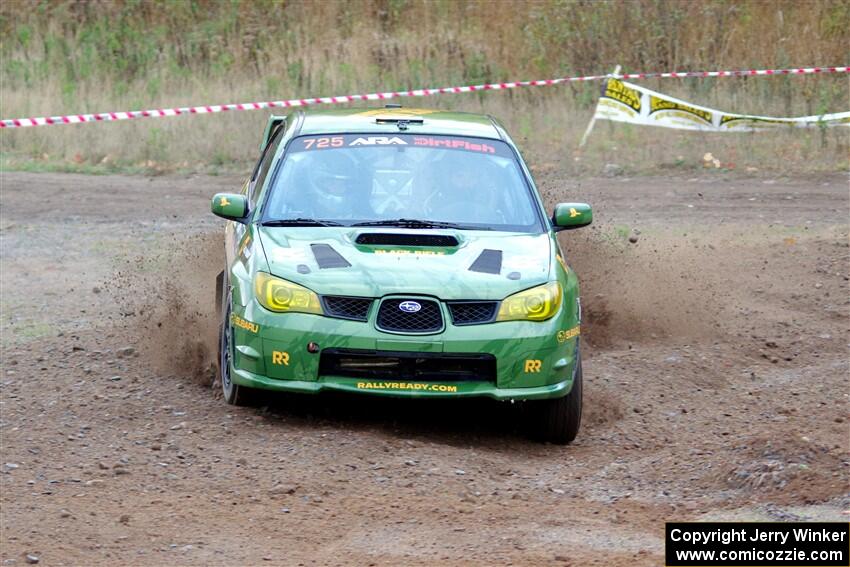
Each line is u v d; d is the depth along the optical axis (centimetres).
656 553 1716
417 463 2148
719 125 6581
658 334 3322
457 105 6981
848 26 7588
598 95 7081
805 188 5634
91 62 7650
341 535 1791
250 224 2548
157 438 2270
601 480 2144
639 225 4822
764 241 4516
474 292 2272
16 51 7962
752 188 5644
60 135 6575
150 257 4253
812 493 1961
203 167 6281
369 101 7000
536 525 1852
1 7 8550
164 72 7462
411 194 2597
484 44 7769
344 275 2292
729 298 3706
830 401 2714
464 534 1802
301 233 2459
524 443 2392
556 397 2302
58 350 3012
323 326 2239
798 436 2255
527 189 2670
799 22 7706
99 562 1666
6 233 4722
